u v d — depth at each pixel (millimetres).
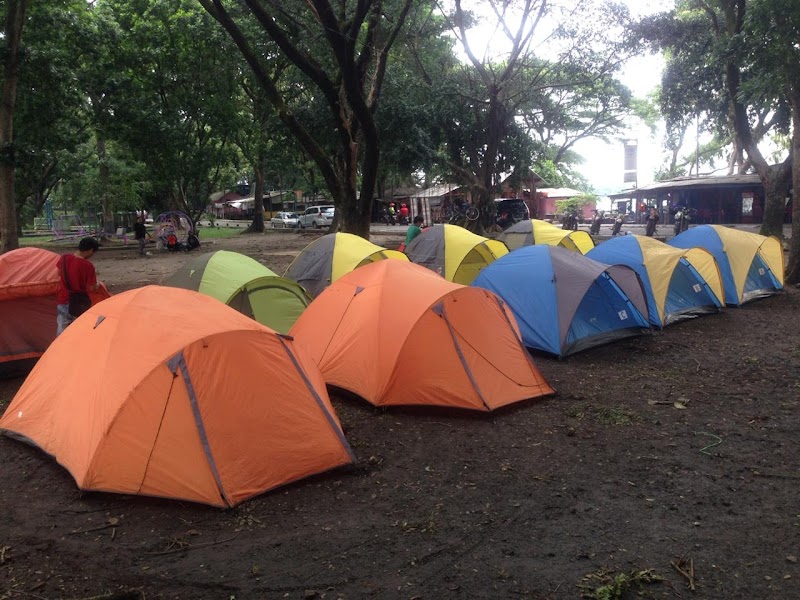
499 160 33125
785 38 14102
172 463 5105
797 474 5512
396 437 6477
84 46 23422
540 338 9688
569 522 4746
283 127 25859
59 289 8359
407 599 3816
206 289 10125
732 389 8000
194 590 3932
